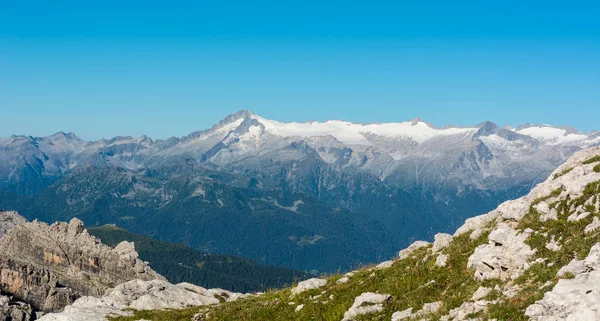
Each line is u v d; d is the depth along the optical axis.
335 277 56.38
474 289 38.28
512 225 43.41
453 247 46.19
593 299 29.42
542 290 33.03
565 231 37.81
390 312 40.28
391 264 52.38
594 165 44.09
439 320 36.12
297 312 47.75
